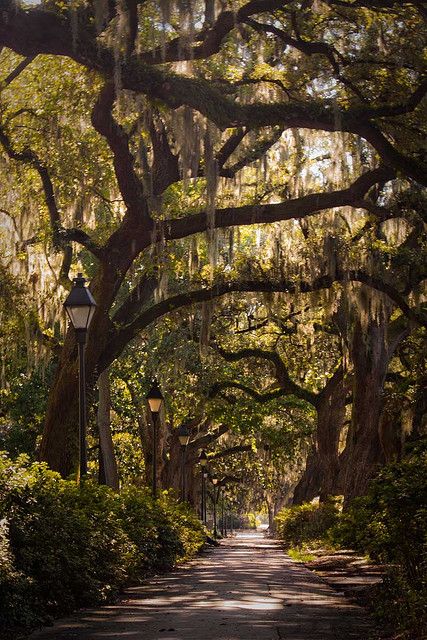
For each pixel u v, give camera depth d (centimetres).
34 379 3800
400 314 3566
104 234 2619
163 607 1316
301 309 3525
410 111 2141
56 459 2339
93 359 2400
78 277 1702
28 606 1082
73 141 2498
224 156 2427
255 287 2697
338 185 2595
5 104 2492
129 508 2194
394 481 1202
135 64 1883
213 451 6762
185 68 2114
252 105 2034
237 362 4416
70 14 1697
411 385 3406
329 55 2108
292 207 2366
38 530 1188
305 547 3491
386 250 2752
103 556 1481
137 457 5084
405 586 1138
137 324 2522
